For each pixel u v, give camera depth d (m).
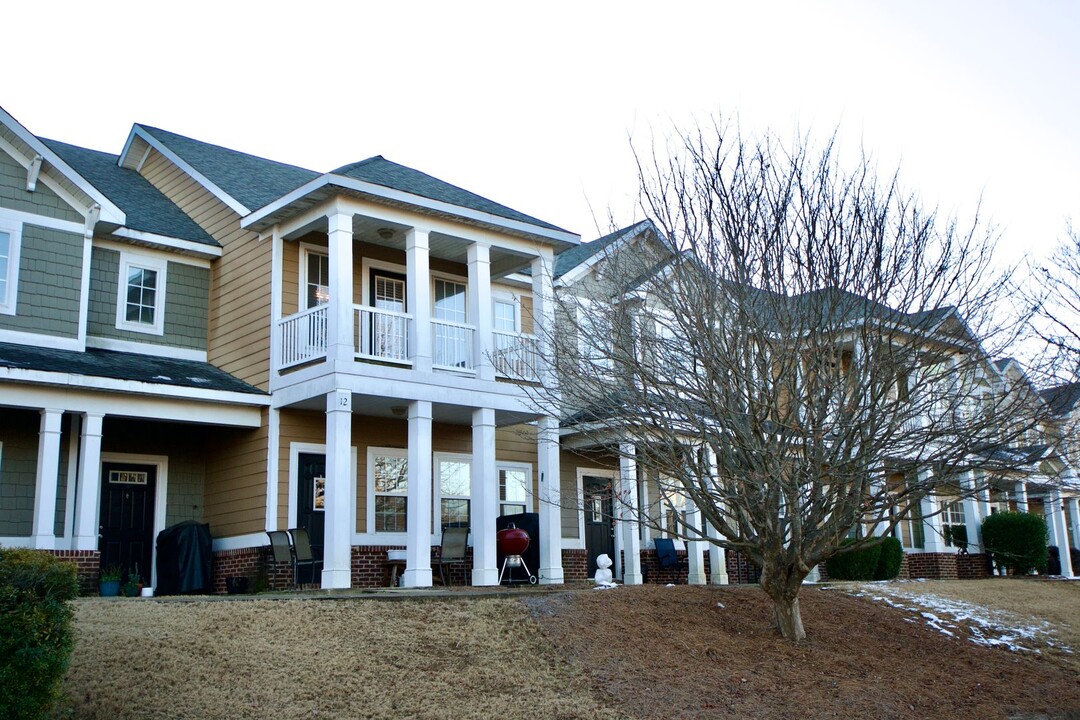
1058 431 14.73
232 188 18.92
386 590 14.53
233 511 17.52
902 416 11.08
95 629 10.00
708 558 22.12
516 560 18.23
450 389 17.09
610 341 12.31
